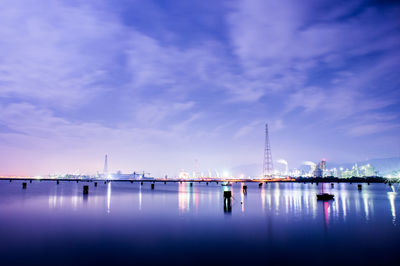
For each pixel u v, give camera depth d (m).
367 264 14.62
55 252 16.95
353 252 16.67
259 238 20.14
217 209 36.31
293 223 25.89
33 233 21.88
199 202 46.12
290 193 75.56
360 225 24.75
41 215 30.97
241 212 33.31
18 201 46.84
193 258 15.73
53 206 39.50
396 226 24.22
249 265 14.58
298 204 42.75
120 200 49.69
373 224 25.23
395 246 17.92
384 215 30.62
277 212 33.31
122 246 18.19
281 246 18.06
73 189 92.94
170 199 52.34
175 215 31.02
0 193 68.81
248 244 18.56
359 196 61.78
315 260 15.28
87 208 37.31
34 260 15.48
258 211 34.22
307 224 25.34
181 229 23.34
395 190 97.50
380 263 14.75
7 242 19.22
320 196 51.06
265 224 25.41
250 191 88.69
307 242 19.00
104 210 35.22
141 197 57.41
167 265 14.63
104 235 21.20
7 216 30.22
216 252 16.86
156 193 73.06
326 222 26.28
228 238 20.22
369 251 16.86
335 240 19.44
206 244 18.62
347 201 48.19
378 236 20.58
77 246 18.23
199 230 22.92
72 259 15.67
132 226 24.66
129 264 14.82
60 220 27.75
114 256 16.11
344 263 14.78
